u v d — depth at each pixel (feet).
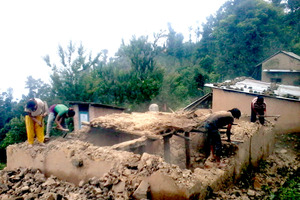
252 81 55.06
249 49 103.86
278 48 104.42
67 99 65.87
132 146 18.79
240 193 17.90
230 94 42.73
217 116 20.10
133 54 67.67
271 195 17.92
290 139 34.91
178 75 76.48
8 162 21.85
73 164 16.88
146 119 25.75
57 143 20.20
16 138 63.82
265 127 29.76
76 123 56.29
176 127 20.72
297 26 115.24
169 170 13.41
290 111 36.78
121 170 14.52
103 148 17.47
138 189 12.92
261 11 102.06
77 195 13.57
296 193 18.04
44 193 14.58
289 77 75.20
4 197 14.38
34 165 19.53
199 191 13.38
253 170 23.86
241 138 22.63
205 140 26.96
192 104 49.39
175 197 12.67
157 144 28.09
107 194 13.34
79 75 67.36
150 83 64.08
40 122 20.63
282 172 24.39
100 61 70.33
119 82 64.64
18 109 101.14
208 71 115.55
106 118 25.52
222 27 114.42
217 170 18.03
